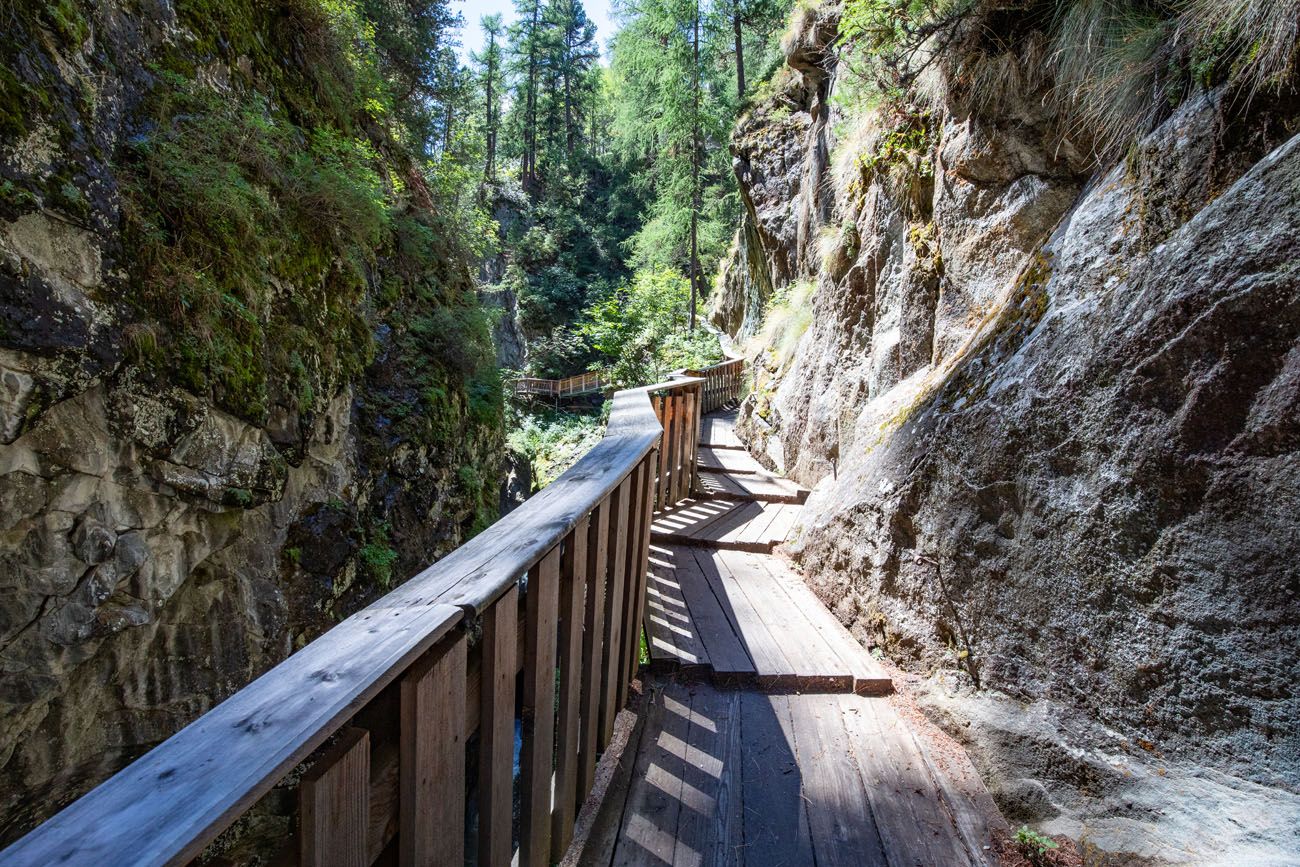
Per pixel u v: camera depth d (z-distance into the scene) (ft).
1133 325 6.87
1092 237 8.61
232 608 14.98
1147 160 8.02
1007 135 11.79
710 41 61.52
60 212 10.78
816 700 8.90
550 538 4.92
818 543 12.68
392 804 3.51
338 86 23.68
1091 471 7.06
